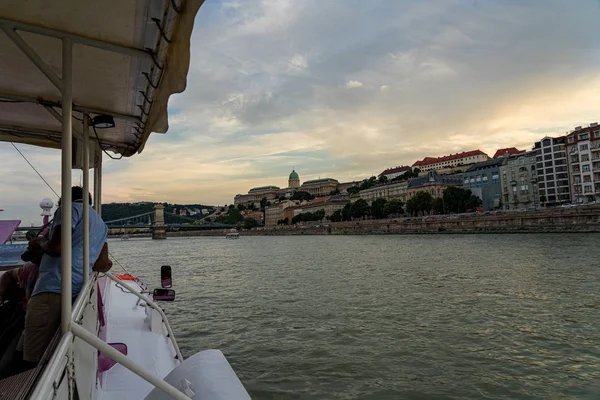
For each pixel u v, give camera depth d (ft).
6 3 7.18
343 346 39.60
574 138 337.72
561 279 73.87
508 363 34.76
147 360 15.78
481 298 59.93
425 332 43.62
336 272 95.86
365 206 492.54
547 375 32.30
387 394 29.60
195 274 102.94
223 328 46.98
